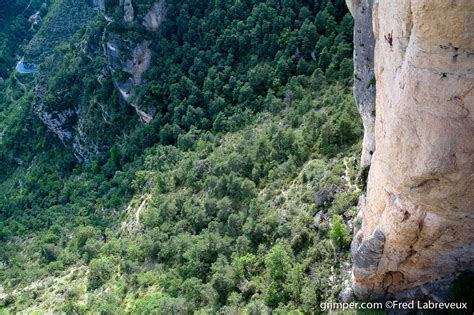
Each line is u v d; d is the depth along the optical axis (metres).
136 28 93.62
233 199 58.03
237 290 45.22
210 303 45.91
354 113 52.41
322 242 39.50
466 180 21.38
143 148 90.06
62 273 72.06
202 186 66.75
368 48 36.09
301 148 55.16
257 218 50.72
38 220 93.19
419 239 25.84
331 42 72.44
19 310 66.31
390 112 23.11
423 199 23.28
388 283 30.50
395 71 22.78
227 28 87.25
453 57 18.83
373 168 28.02
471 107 19.52
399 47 21.95
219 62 85.88
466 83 19.06
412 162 22.34
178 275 53.62
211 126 81.06
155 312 48.00
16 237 91.62
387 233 27.03
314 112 57.69
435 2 17.97
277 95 74.94
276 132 62.16
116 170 93.06
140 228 70.12
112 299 56.25
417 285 29.73
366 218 29.84
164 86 91.06
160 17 93.69
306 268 39.31
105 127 102.69
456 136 20.38
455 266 27.30
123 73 96.81
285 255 41.38
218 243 51.44
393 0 22.05
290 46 76.69
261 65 79.88
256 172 59.16
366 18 35.44
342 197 40.69
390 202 25.64
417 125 21.30
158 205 69.31
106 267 64.19
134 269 60.66
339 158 48.47
